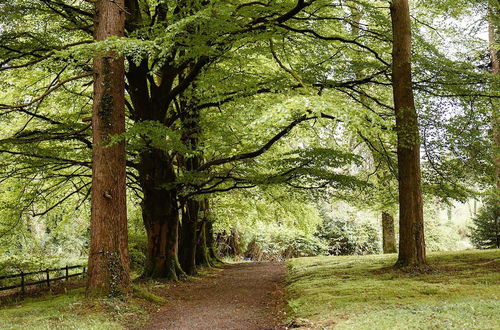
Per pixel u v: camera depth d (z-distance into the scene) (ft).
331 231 107.04
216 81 39.11
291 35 40.93
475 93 38.73
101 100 31.60
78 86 49.70
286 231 99.09
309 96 25.63
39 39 38.55
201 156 58.39
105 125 31.48
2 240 52.37
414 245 37.88
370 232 108.06
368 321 20.22
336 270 43.62
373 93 56.70
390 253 62.13
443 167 43.45
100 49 27.27
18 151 41.27
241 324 26.05
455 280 30.37
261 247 107.04
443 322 18.29
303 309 26.53
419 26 48.73
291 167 42.52
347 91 48.29
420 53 44.57
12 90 46.24
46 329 22.66
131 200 65.16
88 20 42.73
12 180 50.57
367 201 53.98
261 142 44.93
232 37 33.99
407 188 38.24
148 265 46.98
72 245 82.94
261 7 34.50
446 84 38.83
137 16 40.86
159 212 46.98
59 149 39.04
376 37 43.09
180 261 56.75
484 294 24.57
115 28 32.22
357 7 43.45
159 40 29.63
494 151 41.88
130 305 29.60
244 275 55.62
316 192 45.83
